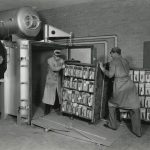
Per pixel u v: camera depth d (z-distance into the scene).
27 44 3.84
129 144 3.17
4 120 4.28
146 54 4.31
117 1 4.59
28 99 3.94
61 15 5.41
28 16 4.42
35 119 4.10
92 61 4.80
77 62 4.35
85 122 4.03
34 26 4.55
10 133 3.55
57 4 5.14
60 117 4.29
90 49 4.81
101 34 4.86
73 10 5.21
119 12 4.59
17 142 3.18
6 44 4.18
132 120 3.53
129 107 3.47
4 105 4.39
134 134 3.56
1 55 4.01
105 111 4.29
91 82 3.86
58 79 4.39
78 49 4.97
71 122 3.99
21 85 3.92
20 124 4.00
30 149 2.95
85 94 3.96
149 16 4.26
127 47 4.55
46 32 4.82
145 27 4.32
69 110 4.20
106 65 4.24
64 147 3.04
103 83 4.09
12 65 4.27
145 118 3.97
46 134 3.54
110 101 3.73
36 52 5.48
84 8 5.04
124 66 3.58
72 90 4.16
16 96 4.21
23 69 3.89
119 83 3.49
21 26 4.34
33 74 5.59
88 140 3.26
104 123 3.98
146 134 3.58
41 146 3.05
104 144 3.11
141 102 3.99
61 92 4.38
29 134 3.52
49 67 4.39
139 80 4.00
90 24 4.99
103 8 4.79
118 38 4.64
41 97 5.48
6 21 4.51
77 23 5.18
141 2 4.32
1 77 4.22
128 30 4.51
